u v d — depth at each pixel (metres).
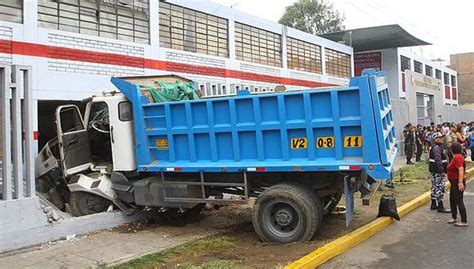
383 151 7.15
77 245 7.58
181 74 16.95
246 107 7.96
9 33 11.07
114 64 13.80
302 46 26.89
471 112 45.44
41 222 7.77
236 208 11.01
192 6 17.84
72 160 9.32
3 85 7.51
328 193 8.16
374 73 7.59
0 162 7.57
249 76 21.61
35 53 11.61
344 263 6.53
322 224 8.85
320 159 7.51
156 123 8.76
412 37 33.91
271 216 7.77
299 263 6.11
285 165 7.64
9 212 7.38
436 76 52.09
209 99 8.19
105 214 8.88
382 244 7.56
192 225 9.27
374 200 11.41
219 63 19.36
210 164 8.24
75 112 9.51
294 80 25.67
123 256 6.89
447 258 6.64
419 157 21.16
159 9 16.31
